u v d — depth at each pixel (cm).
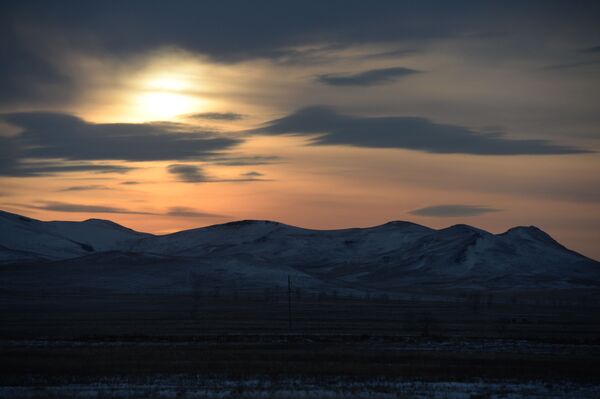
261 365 9212
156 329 16662
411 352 11056
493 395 6956
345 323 19438
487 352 11131
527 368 9144
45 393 6831
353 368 8925
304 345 12219
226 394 6700
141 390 7081
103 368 8950
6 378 8100
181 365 9212
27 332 15588
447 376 8319
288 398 6412
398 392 6944
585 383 7944
